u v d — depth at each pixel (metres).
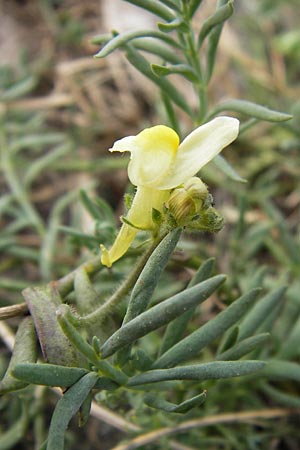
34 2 0.25
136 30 0.12
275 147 0.22
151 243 0.10
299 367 0.14
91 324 0.11
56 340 0.10
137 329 0.09
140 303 0.10
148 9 0.13
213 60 0.13
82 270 0.12
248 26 0.25
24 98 0.24
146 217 0.10
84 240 0.14
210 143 0.09
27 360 0.10
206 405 0.15
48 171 0.22
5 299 0.18
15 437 0.14
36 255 0.18
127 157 0.21
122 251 0.10
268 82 0.24
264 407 0.15
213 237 0.19
